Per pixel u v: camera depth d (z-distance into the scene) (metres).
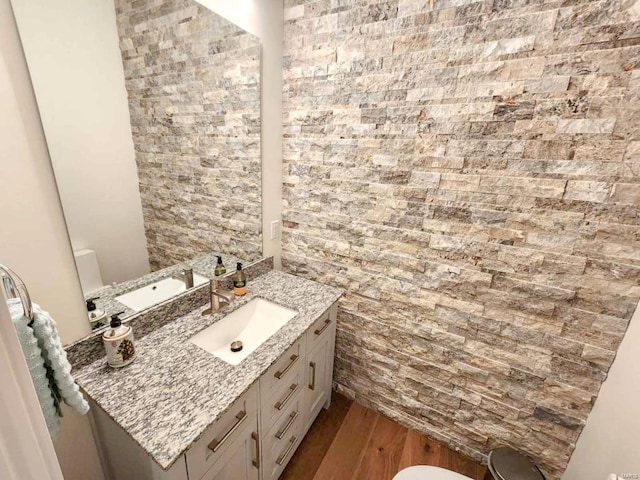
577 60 0.97
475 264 1.30
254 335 1.43
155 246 1.23
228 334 1.36
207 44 1.23
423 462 1.54
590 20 0.93
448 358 1.48
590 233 1.07
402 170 1.36
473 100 1.15
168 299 1.27
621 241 1.03
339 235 1.62
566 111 1.02
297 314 1.38
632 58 0.91
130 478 0.98
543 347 1.25
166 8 1.08
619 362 1.08
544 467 1.38
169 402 0.87
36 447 0.34
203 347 1.23
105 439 1.01
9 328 0.30
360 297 1.64
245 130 1.45
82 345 0.97
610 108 0.96
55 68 0.84
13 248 0.81
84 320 0.99
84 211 0.96
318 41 1.41
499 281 1.27
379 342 1.66
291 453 1.45
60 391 0.75
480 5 1.07
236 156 1.46
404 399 1.67
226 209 1.49
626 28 0.90
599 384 1.17
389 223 1.46
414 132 1.29
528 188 1.13
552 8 0.97
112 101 1.00
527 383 1.32
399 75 1.26
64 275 0.92
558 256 1.14
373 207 1.48
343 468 1.50
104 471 1.12
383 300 1.58
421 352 1.55
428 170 1.30
